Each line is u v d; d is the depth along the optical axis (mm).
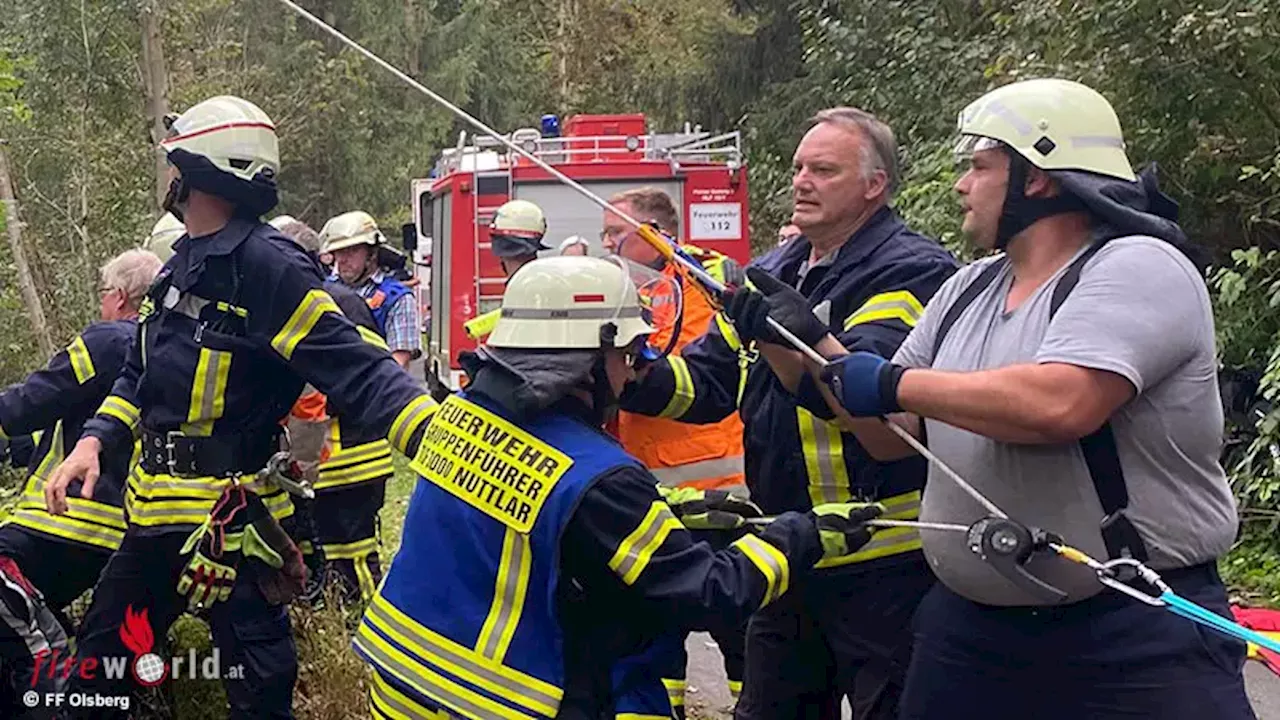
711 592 2793
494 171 11797
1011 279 3082
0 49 11461
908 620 3609
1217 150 9102
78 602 5219
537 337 2867
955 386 2816
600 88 27188
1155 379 2773
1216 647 2896
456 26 29391
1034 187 2936
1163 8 8859
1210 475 2906
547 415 2895
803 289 3859
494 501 2848
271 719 4227
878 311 3607
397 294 7934
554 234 11789
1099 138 2932
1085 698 2916
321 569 5238
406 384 3867
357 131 27656
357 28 28266
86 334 4625
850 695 3758
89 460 4168
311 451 6535
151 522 4117
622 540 2775
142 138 15398
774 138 17203
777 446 3756
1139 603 2875
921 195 10844
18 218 12477
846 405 2984
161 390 4094
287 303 3939
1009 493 2939
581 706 2861
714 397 4117
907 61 13078
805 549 2977
